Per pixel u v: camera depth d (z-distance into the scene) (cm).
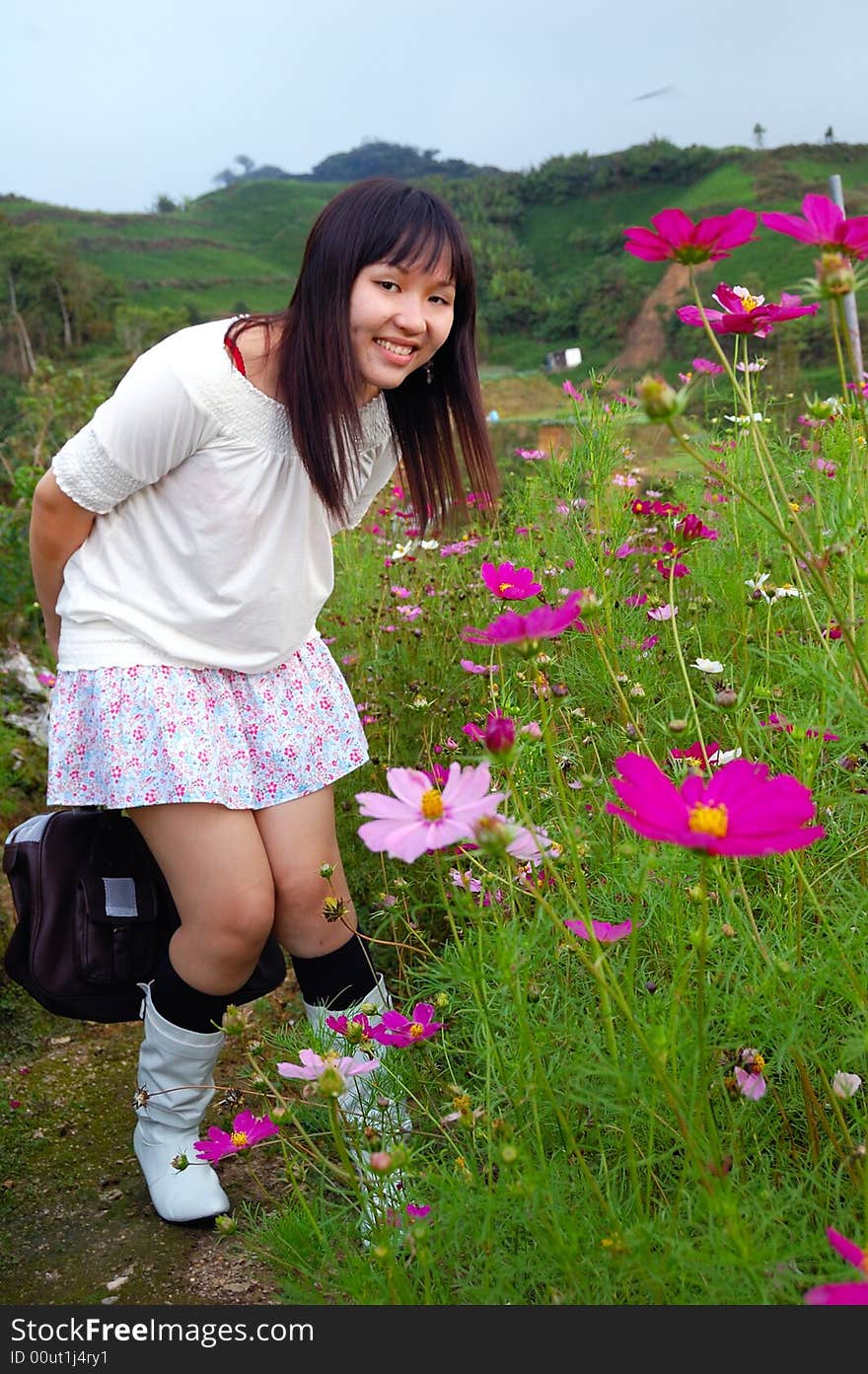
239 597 173
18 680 389
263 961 187
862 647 125
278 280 10956
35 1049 242
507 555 276
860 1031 125
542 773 166
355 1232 142
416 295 166
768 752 158
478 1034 142
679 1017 121
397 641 290
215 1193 175
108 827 185
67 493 168
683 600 239
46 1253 171
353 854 250
